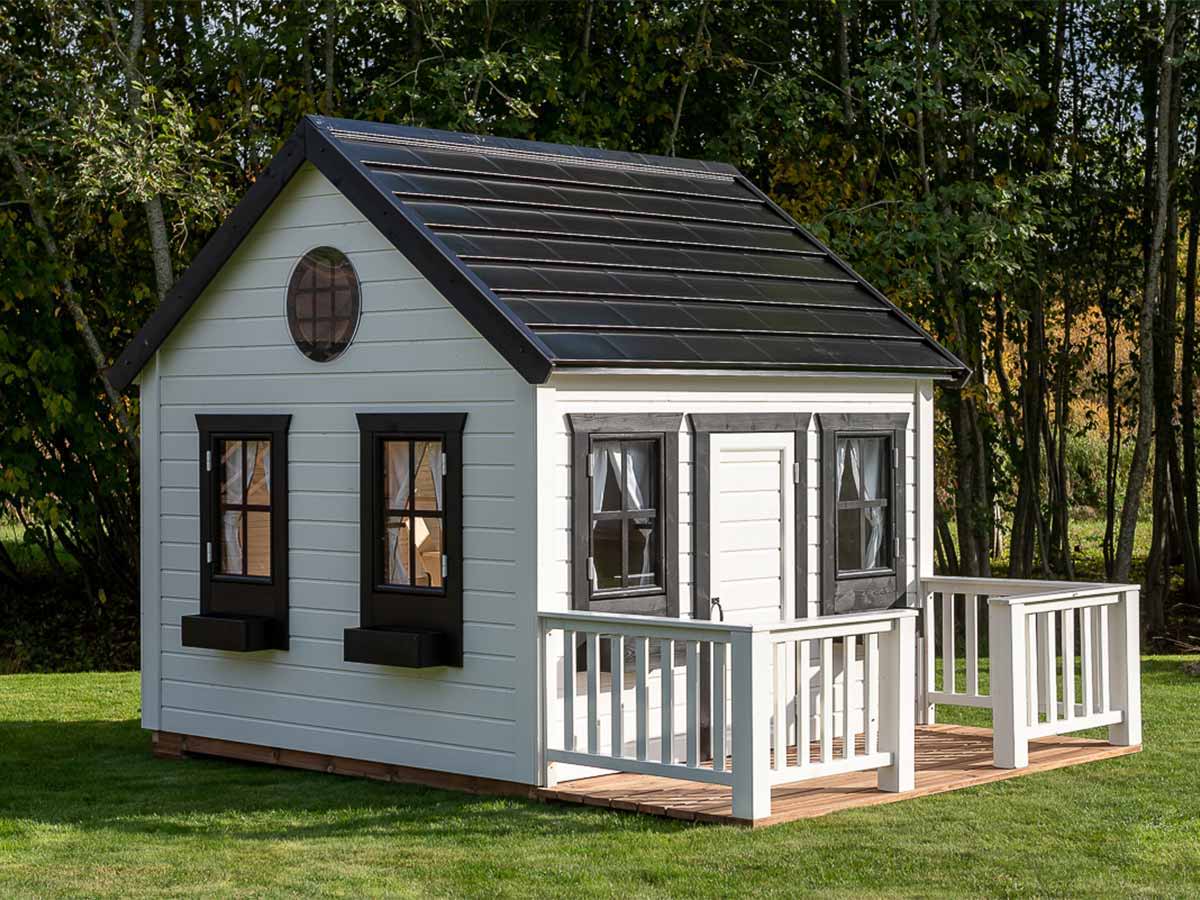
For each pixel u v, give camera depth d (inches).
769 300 448.5
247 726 440.5
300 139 418.9
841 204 743.1
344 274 413.7
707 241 465.4
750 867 307.3
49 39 690.2
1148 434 770.2
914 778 390.9
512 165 453.1
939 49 714.2
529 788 375.9
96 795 402.6
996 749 408.5
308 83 742.5
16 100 669.3
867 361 442.9
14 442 713.0
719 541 411.5
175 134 629.6
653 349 387.2
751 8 792.9
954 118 760.3
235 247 435.5
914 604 470.9
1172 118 806.5
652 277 428.5
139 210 721.6
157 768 441.7
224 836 348.5
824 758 358.9
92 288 741.3
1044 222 721.0
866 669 372.2
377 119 718.5
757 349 415.2
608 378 385.4
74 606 848.3
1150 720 489.1
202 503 447.2
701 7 753.0
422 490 397.7
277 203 429.7
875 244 685.3
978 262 703.1
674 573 400.8
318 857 325.4
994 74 722.8
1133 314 855.7
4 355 696.4
